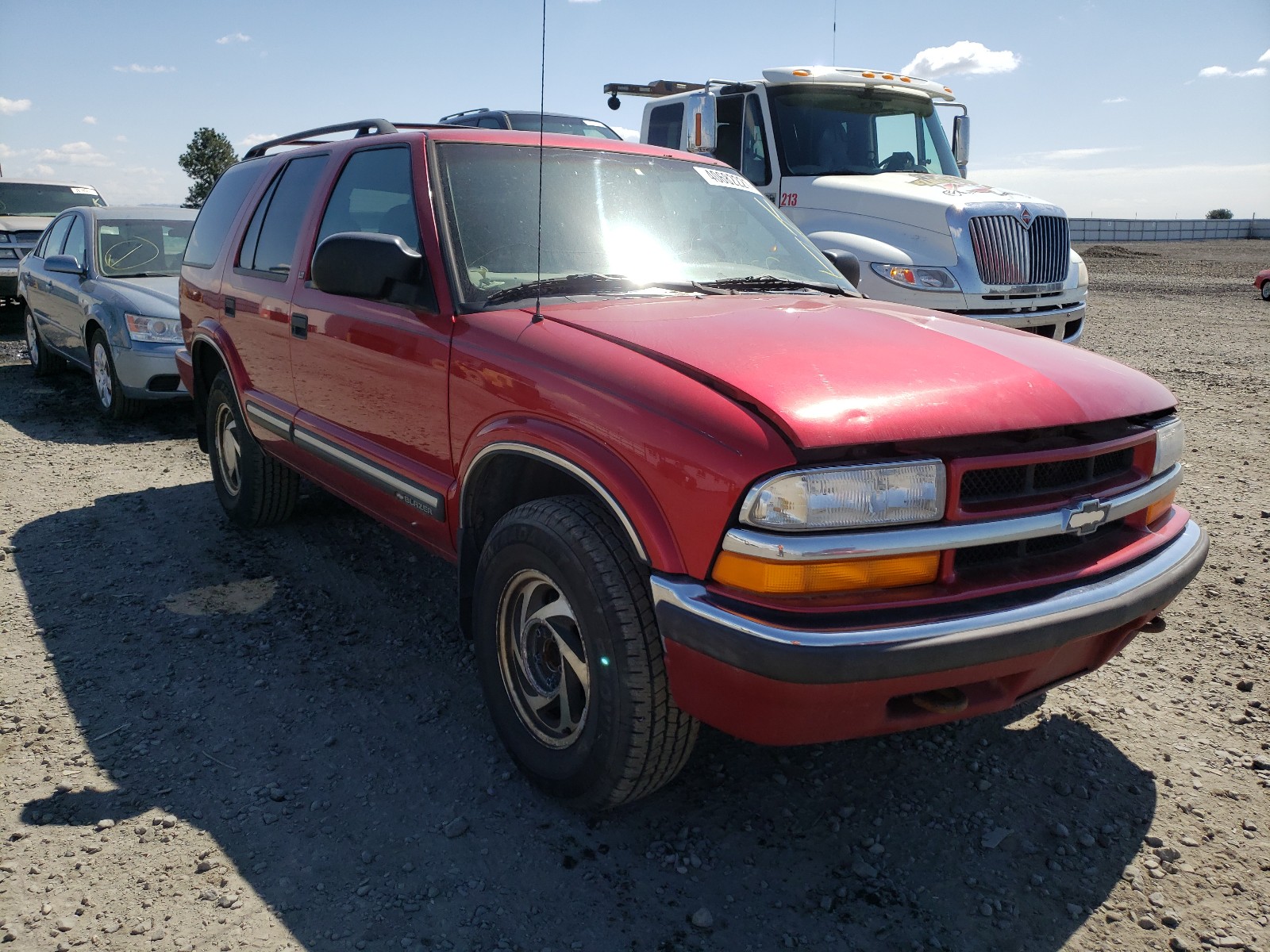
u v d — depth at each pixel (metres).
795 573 2.10
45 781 2.80
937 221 7.19
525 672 2.79
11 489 5.75
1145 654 3.71
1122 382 2.69
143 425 7.59
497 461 2.86
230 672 3.49
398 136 3.54
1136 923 2.31
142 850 2.50
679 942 2.23
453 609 4.09
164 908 2.30
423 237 3.16
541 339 2.69
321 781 2.84
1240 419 7.86
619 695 2.39
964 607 2.20
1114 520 2.52
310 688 3.39
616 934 2.25
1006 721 3.23
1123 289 22.19
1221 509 5.41
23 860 2.45
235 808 2.70
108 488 5.80
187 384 5.36
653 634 2.37
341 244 3.10
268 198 4.50
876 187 7.64
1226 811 2.74
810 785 2.87
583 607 2.44
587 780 2.54
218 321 4.76
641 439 2.31
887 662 2.07
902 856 2.55
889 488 2.16
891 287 7.17
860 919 2.32
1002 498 2.33
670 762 2.48
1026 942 2.25
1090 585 2.37
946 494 2.22
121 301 7.18
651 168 3.72
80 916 2.26
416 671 3.53
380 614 4.03
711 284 3.29
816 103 8.48
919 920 2.31
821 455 2.15
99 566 4.50
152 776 2.84
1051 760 3.00
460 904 2.34
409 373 3.15
